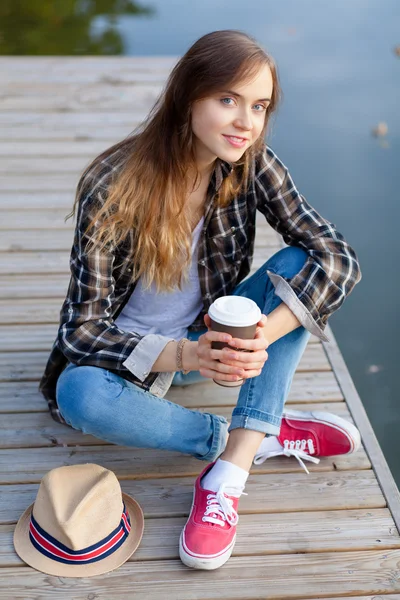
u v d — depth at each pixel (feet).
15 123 13.33
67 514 5.33
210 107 5.12
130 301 6.23
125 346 5.59
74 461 6.46
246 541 5.72
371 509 6.07
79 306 5.66
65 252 9.61
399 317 9.94
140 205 5.49
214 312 5.10
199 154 5.54
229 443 5.76
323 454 6.45
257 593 5.32
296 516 5.96
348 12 22.12
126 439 5.75
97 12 23.27
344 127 14.60
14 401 7.13
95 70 15.98
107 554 5.50
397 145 14.01
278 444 6.47
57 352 6.32
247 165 5.77
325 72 17.25
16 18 22.54
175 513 5.97
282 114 15.06
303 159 13.42
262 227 10.55
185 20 21.95
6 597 5.24
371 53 18.51
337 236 6.04
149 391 5.93
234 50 4.99
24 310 8.43
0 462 6.41
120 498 5.59
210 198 5.81
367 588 5.37
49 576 5.38
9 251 9.58
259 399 5.72
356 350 9.39
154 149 5.43
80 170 11.78
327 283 5.77
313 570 5.50
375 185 12.68
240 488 5.61
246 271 6.57
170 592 5.31
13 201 10.80
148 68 16.22
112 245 5.56
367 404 8.55
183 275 6.01
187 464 6.46
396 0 23.34
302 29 20.47
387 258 10.89
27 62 16.31
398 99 15.84
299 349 5.85
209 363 5.26
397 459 7.86
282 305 5.69
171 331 6.37
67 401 5.59
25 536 5.65
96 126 13.34
